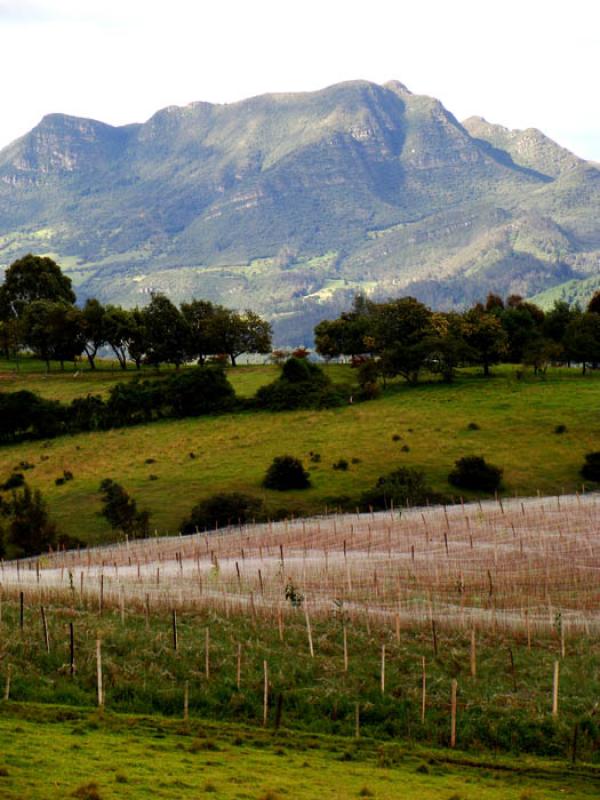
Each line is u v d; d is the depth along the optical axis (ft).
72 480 545.03
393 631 239.71
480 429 600.80
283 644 228.22
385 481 486.79
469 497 478.59
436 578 291.58
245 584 280.51
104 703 196.24
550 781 167.12
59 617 241.76
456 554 326.44
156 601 255.50
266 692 194.49
